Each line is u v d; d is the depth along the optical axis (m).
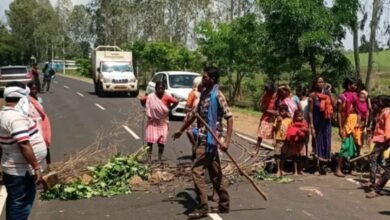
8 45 92.50
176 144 13.59
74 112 21.62
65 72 86.06
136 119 17.69
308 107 10.04
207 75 7.16
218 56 26.70
